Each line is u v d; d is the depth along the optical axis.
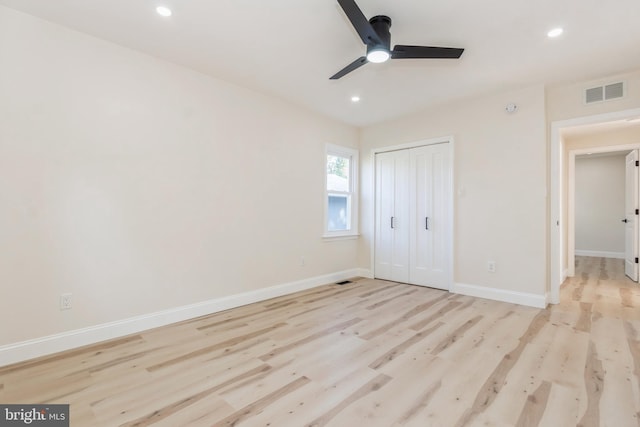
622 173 6.99
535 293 3.46
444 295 3.94
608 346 2.42
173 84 2.98
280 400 1.75
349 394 1.80
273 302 3.66
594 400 1.73
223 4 2.12
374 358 2.25
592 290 4.17
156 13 2.23
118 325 2.64
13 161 2.19
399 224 4.68
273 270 3.87
